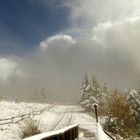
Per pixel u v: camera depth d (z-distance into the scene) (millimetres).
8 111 36906
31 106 59469
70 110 74125
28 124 25766
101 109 67000
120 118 37281
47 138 8148
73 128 17312
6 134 23609
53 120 40656
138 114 47094
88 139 20453
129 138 34906
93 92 71375
